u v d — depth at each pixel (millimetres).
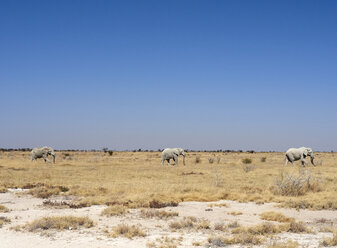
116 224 12383
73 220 12344
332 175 31109
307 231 11398
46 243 9742
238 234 10625
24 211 14992
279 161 60094
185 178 28719
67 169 37469
